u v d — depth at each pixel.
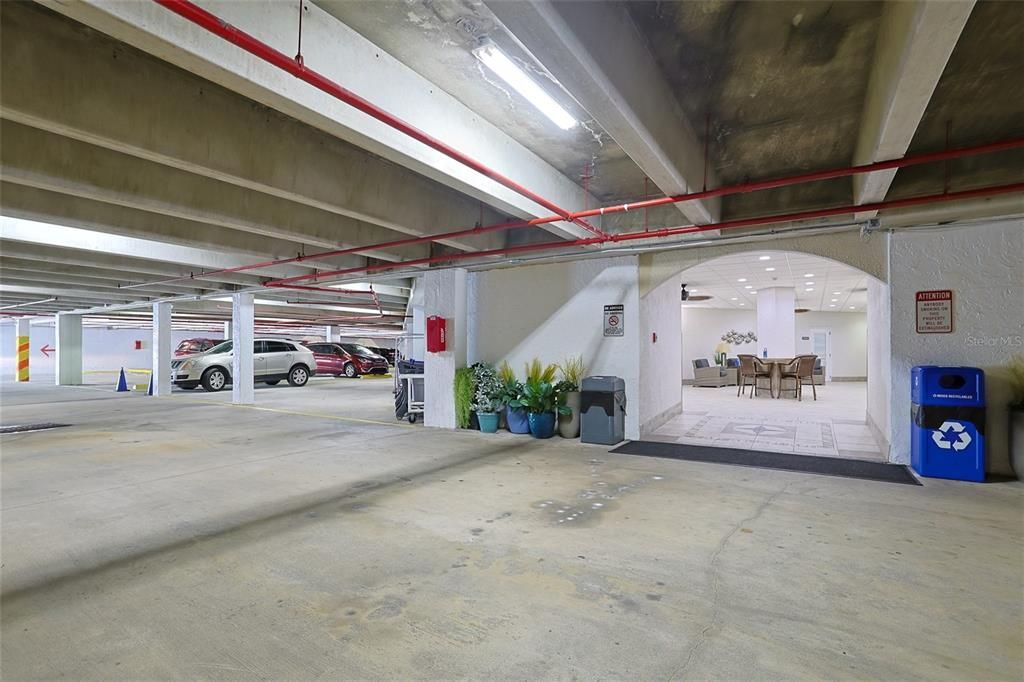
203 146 3.63
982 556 3.01
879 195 4.24
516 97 3.66
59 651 2.14
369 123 3.16
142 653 2.13
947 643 2.14
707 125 4.00
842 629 2.26
